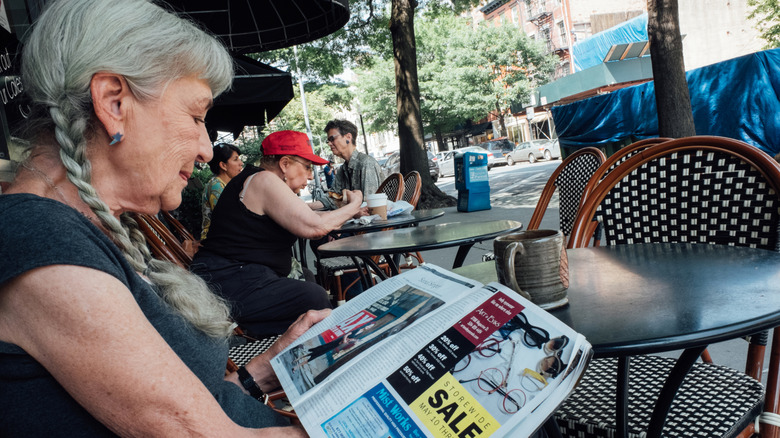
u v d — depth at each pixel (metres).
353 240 2.68
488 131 43.94
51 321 0.62
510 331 0.89
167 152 0.84
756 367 1.33
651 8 7.11
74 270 0.63
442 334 0.92
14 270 0.62
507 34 33.12
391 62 36.69
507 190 14.88
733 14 23.39
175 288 0.91
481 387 0.80
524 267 1.03
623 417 1.10
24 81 0.77
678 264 1.26
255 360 1.24
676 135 7.11
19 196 0.69
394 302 1.14
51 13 0.77
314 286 2.25
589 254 1.52
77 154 0.76
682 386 1.29
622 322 0.92
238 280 2.22
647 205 1.79
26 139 0.78
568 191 2.84
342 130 5.25
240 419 0.94
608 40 23.42
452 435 0.75
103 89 0.77
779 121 8.88
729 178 1.57
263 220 2.32
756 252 1.29
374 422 0.79
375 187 5.19
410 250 2.20
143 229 1.79
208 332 0.92
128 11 0.79
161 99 0.82
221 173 4.86
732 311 0.89
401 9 12.48
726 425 1.13
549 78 33.91
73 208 0.73
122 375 0.64
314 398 0.87
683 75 7.09
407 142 12.75
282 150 2.89
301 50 17.56
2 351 0.63
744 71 9.08
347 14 4.47
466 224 2.84
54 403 0.66
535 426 0.75
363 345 0.97
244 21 4.91
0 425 0.65
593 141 12.51
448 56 34.09
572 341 0.83
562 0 33.00
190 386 0.69
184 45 0.83
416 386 0.83
